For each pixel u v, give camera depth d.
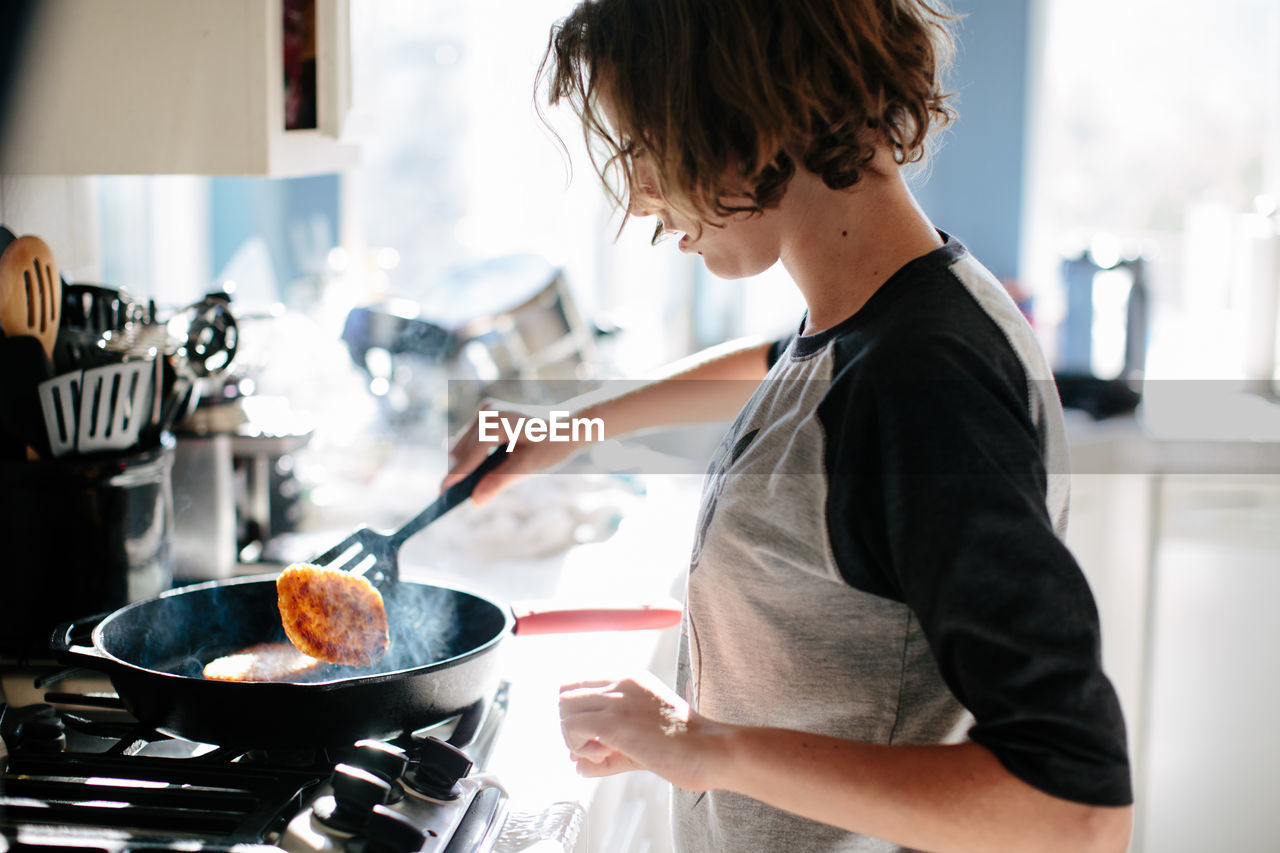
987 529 0.62
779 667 0.79
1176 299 2.85
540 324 1.72
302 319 1.71
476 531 1.56
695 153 0.72
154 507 1.13
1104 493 2.09
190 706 0.83
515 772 0.94
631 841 1.17
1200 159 2.82
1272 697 2.10
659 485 1.99
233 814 0.77
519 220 2.68
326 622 0.95
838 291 0.78
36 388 1.04
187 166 1.15
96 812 0.76
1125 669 2.14
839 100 0.71
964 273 0.73
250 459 1.48
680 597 1.49
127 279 2.14
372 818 0.73
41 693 1.02
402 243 2.70
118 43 1.13
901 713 0.77
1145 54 2.80
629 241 2.66
